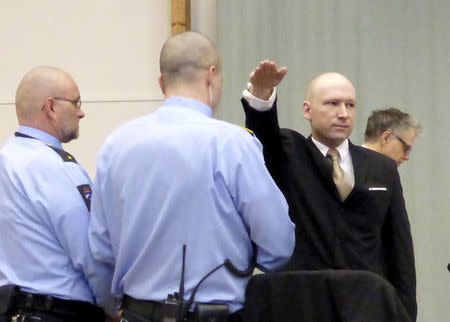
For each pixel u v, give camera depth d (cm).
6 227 357
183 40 317
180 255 288
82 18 811
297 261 390
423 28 722
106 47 805
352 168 410
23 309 345
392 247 407
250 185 292
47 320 346
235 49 769
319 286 260
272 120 378
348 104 409
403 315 249
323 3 754
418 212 708
